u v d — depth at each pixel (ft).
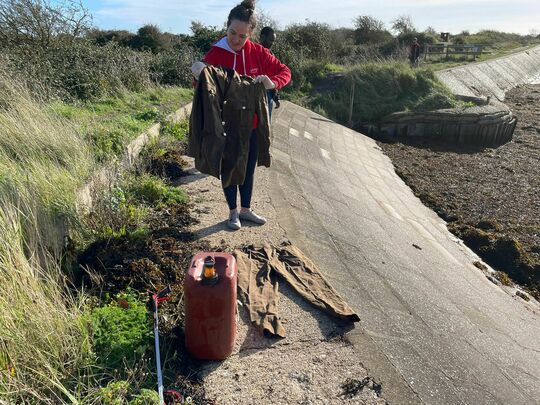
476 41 158.81
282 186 22.91
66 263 13.39
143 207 17.72
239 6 14.55
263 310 12.65
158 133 27.53
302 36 82.58
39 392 9.16
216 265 10.66
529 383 13.82
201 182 21.71
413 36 117.19
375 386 10.75
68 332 10.31
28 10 42.47
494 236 31.19
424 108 60.85
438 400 10.94
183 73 50.29
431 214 35.06
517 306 22.49
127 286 12.81
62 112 26.68
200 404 9.80
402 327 13.79
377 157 46.21
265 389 10.34
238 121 14.96
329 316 12.92
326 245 17.90
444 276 21.56
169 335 11.15
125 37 83.97
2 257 10.91
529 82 115.24
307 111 50.47
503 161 50.39
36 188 14.73
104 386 9.66
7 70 28.53
